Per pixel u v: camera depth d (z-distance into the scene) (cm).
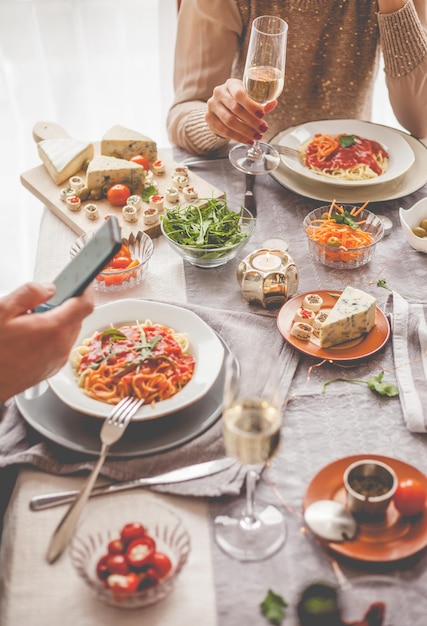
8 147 306
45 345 109
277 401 100
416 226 168
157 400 123
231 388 102
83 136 312
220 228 158
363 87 230
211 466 114
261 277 145
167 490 111
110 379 124
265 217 177
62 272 115
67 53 290
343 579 99
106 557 96
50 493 111
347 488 104
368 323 139
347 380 132
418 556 102
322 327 134
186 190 181
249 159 183
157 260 166
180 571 93
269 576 100
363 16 213
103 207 182
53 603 97
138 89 308
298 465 116
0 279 311
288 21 215
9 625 95
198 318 137
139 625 94
